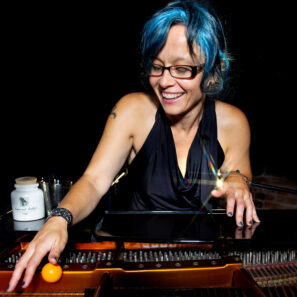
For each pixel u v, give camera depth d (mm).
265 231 1189
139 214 1356
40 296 962
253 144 4023
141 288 970
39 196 1303
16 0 4887
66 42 5113
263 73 3857
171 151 1627
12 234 1162
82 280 970
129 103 1586
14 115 5512
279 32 3715
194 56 1221
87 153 5488
